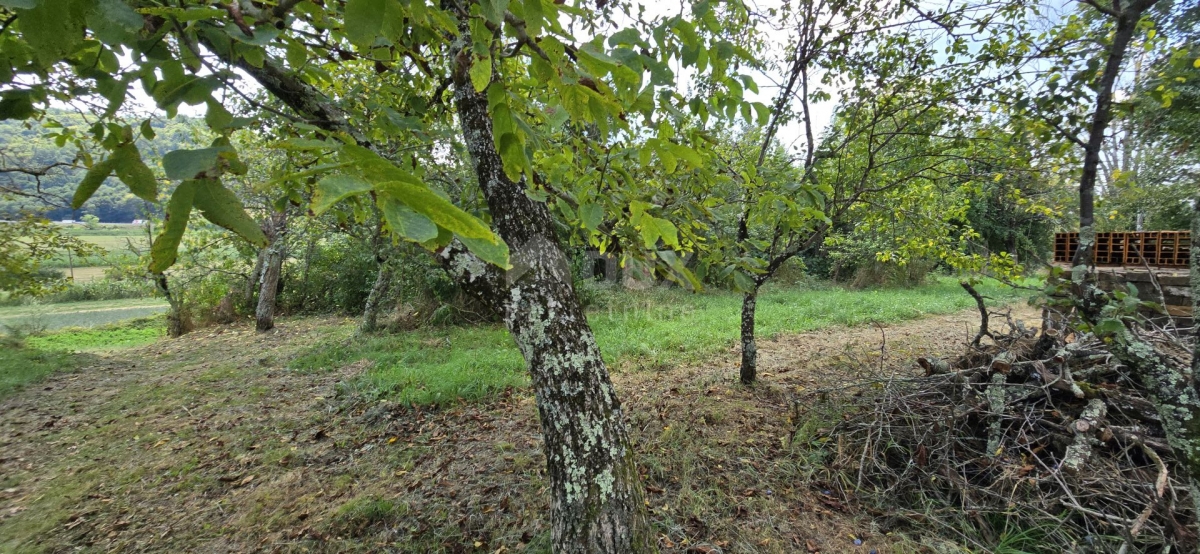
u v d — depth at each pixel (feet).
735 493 10.82
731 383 17.35
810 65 15.11
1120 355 6.01
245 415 16.65
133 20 2.17
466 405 16.51
